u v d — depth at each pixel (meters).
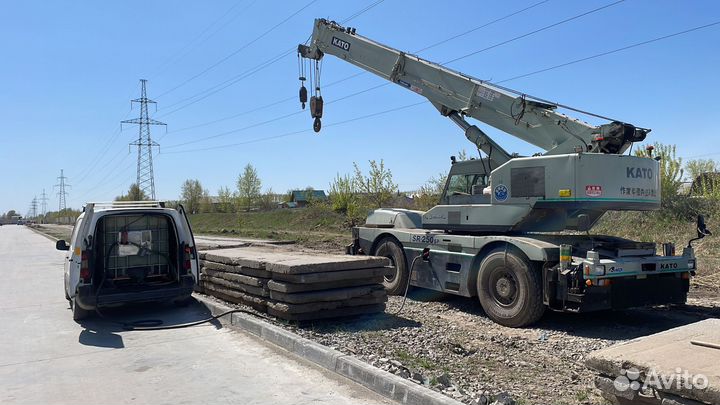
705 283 11.15
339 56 12.33
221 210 60.88
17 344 7.20
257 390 5.24
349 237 26.25
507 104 9.52
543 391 4.98
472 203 9.43
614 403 4.12
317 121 12.80
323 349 6.07
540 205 8.21
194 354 6.59
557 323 8.29
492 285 8.51
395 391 4.87
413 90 11.02
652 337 4.64
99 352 6.76
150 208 8.87
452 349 6.55
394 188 28.47
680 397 3.65
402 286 10.68
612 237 8.66
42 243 36.19
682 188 19.22
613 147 8.45
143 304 9.88
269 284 7.88
